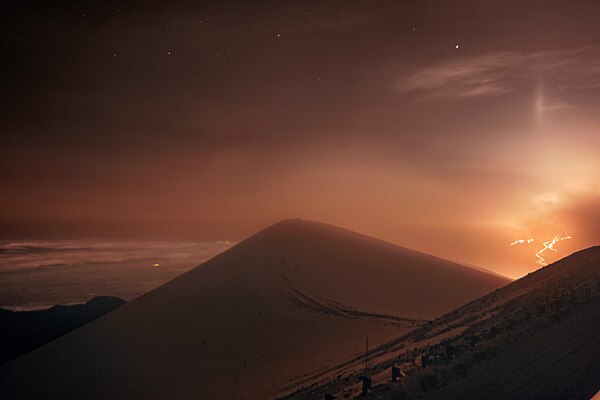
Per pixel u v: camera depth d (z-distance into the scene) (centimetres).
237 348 4091
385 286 5100
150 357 4216
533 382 1827
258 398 2886
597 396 1605
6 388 4125
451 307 4619
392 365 2352
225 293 5150
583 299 2641
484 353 2125
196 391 3400
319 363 3303
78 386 3941
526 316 2519
